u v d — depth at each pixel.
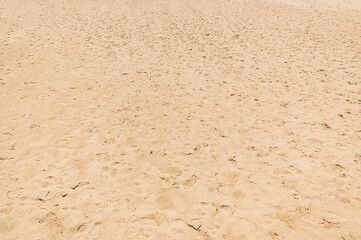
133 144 4.81
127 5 15.07
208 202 3.62
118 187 3.86
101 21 12.27
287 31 11.16
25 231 3.20
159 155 4.54
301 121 5.52
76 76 7.45
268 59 8.64
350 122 5.47
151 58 8.70
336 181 4.00
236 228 3.25
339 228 3.27
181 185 3.91
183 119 5.61
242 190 3.82
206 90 6.81
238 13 13.73
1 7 14.05
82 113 5.74
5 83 6.94
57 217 3.39
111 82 7.17
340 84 7.04
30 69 7.78
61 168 4.20
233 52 9.20
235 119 5.61
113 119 5.57
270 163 4.36
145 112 5.85
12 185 3.86
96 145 4.75
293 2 16.08
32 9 13.90
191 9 14.40
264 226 3.28
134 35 10.67
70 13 13.37
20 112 5.70
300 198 3.69
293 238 3.14
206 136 5.06
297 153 4.59
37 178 3.99
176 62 8.44
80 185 3.88
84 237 3.14
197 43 9.97
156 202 3.62
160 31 11.16
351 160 4.43
